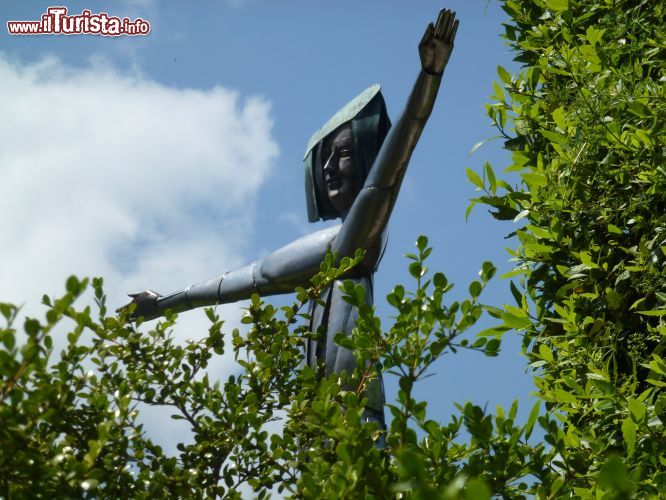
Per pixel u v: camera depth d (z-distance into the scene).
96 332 7.27
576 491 5.89
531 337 7.21
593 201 7.34
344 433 5.52
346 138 10.58
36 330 5.03
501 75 8.33
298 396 7.15
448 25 8.80
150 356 7.36
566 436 6.36
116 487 6.39
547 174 7.32
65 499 5.19
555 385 6.86
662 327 6.46
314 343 9.55
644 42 7.80
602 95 7.25
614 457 3.60
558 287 7.52
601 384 6.36
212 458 7.11
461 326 5.82
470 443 6.03
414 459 3.54
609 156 7.27
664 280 6.82
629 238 7.41
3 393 5.12
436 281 5.89
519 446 6.03
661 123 7.15
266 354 7.76
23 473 5.15
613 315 7.17
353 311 9.51
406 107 9.21
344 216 10.53
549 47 8.23
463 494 5.33
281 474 7.01
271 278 10.51
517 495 5.94
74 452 6.25
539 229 7.31
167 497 6.47
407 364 5.83
